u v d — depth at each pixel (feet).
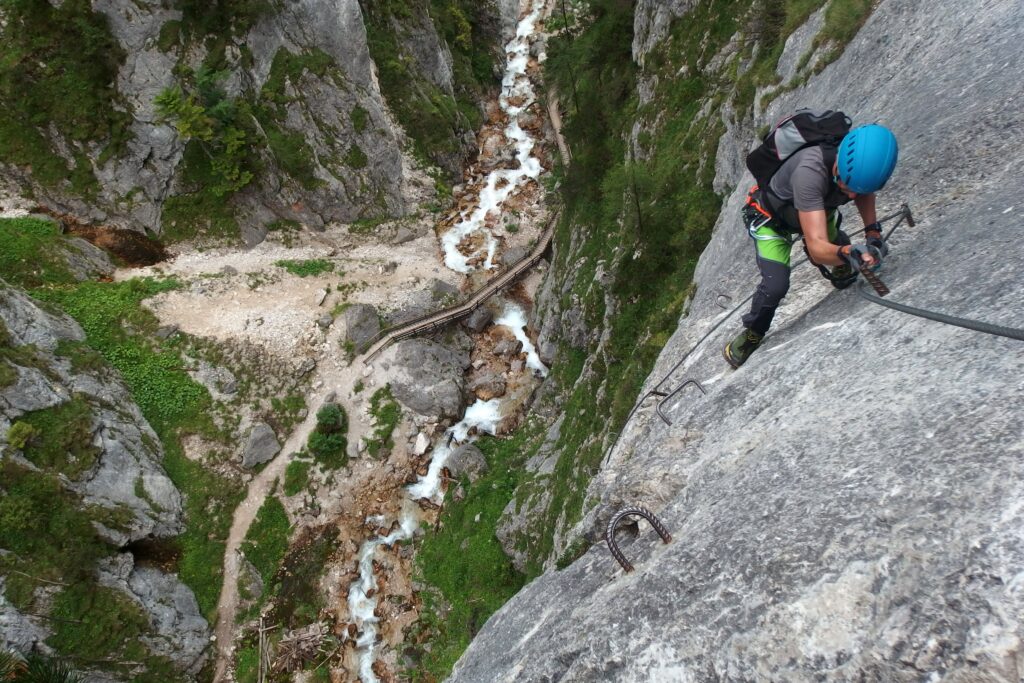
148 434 101.14
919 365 18.03
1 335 90.84
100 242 120.16
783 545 16.25
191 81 121.70
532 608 30.37
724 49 96.27
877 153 17.72
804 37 63.41
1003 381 15.11
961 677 11.71
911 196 27.37
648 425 33.45
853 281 24.34
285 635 93.61
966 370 16.38
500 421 117.50
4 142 116.26
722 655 15.97
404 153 146.72
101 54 116.26
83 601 83.46
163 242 124.57
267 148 126.00
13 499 82.17
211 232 126.82
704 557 18.38
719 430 24.99
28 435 86.43
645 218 90.22
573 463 83.41
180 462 102.27
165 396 105.19
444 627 90.07
